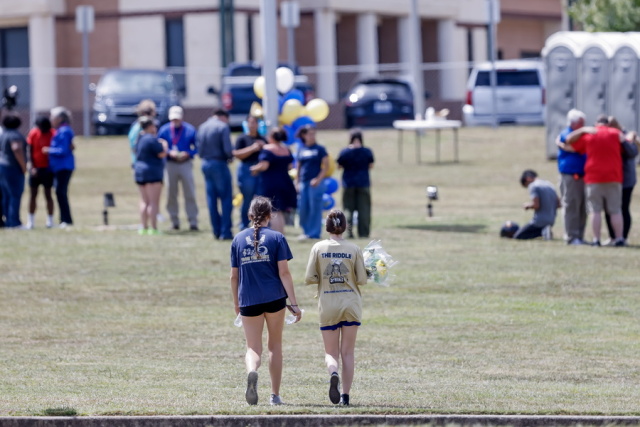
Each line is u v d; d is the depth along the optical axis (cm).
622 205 6762
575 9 13388
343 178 7069
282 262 3325
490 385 3688
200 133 6938
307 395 3506
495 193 9050
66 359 4159
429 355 4259
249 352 3319
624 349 4347
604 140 6538
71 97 15650
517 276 5866
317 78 15975
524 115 13112
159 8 15200
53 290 5606
